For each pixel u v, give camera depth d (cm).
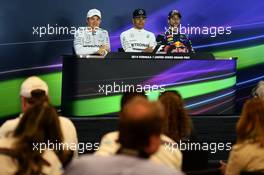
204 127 2112
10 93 2709
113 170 750
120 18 2852
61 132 1027
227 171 1284
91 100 2045
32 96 1212
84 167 762
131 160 756
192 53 2114
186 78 2111
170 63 2089
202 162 1416
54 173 1024
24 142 977
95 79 2041
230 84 2159
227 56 2897
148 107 773
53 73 2773
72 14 2797
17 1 2741
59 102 2762
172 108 1320
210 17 2891
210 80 2136
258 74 2886
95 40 2461
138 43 2586
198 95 2128
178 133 1323
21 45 2750
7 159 970
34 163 977
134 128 761
